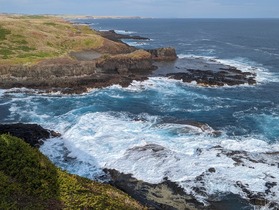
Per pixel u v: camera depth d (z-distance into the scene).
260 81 47.12
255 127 27.88
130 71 53.09
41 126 27.48
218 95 39.59
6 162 11.41
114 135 24.91
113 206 11.37
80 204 10.70
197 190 17.28
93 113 30.94
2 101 35.59
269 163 20.08
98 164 20.42
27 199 10.18
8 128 25.06
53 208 10.14
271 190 17.17
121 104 34.91
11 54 49.53
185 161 20.22
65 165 20.47
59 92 39.03
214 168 19.25
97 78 44.97
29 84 41.16
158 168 19.44
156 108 33.66
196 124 27.34
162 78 47.84
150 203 16.39
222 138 24.95
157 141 23.80
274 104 35.72
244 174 18.66
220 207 16.05
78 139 24.20
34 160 11.79
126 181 18.36
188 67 57.03
